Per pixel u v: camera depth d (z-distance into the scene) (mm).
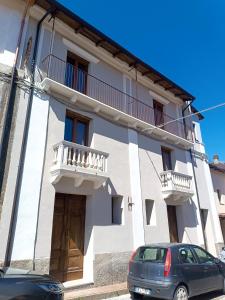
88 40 10906
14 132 7441
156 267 6230
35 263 6695
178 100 15625
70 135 9281
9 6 9016
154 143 12352
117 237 8977
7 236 6449
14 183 6988
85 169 8086
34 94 8273
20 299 3371
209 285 6848
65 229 8102
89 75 10438
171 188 11336
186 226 12320
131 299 6910
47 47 9344
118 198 9891
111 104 10977
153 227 10469
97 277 7914
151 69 12750
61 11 9438
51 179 7746
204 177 15312
